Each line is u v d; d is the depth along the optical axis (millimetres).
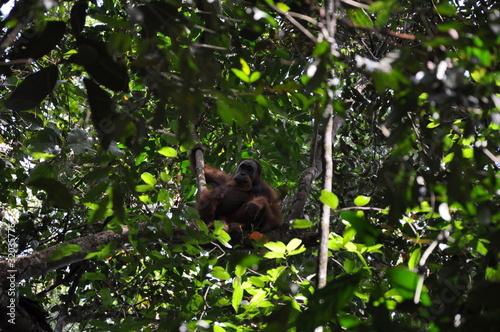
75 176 11367
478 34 3963
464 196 4449
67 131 10906
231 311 8461
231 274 9078
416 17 8930
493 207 4520
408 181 4930
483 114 5078
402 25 11820
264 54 9727
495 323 2615
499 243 4137
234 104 4223
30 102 4547
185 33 4715
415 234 6500
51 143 8250
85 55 4410
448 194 4484
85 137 8078
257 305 7117
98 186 5609
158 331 6988
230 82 5164
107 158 5852
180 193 11781
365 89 11102
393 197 4953
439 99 3908
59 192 4066
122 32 4887
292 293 6992
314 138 9078
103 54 4477
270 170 14156
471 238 5980
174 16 4434
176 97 3742
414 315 4484
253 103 5586
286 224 10852
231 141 12250
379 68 3971
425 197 5062
